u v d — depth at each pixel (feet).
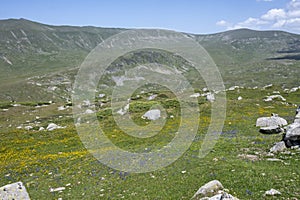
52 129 195.21
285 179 61.72
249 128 142.41
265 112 189.67
